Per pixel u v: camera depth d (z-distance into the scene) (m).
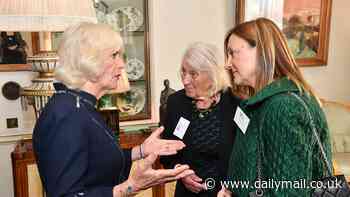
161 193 2.48
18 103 2.54
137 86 2.77
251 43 1.15
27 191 2.15
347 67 3.61
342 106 3.35
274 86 1.11
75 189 1.03
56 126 1.06
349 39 3.55
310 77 3.47
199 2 2.89
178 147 1.51
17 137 2.56
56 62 1.79
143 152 1.47
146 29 2.73
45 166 1.05
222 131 1.62
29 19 1.60
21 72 2.52
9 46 2.44
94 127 1.13
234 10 3.01
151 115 2.84
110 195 1.09
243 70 1.17
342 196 1.10
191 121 1.69
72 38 1.13
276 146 1.02
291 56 1.16
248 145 1.15
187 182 1.66
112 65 1.16
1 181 2.60
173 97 1.81
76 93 1.15
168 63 2.87
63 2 1.64
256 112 1.16
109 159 1.17
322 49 3.40
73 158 1.04
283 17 3.17
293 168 1.00
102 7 2.59
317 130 1.06
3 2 1.58
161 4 2.78
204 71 1.59
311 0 3.27
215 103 1.67
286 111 1.02
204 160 1.66
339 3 3.45
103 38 1.13
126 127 2.75
